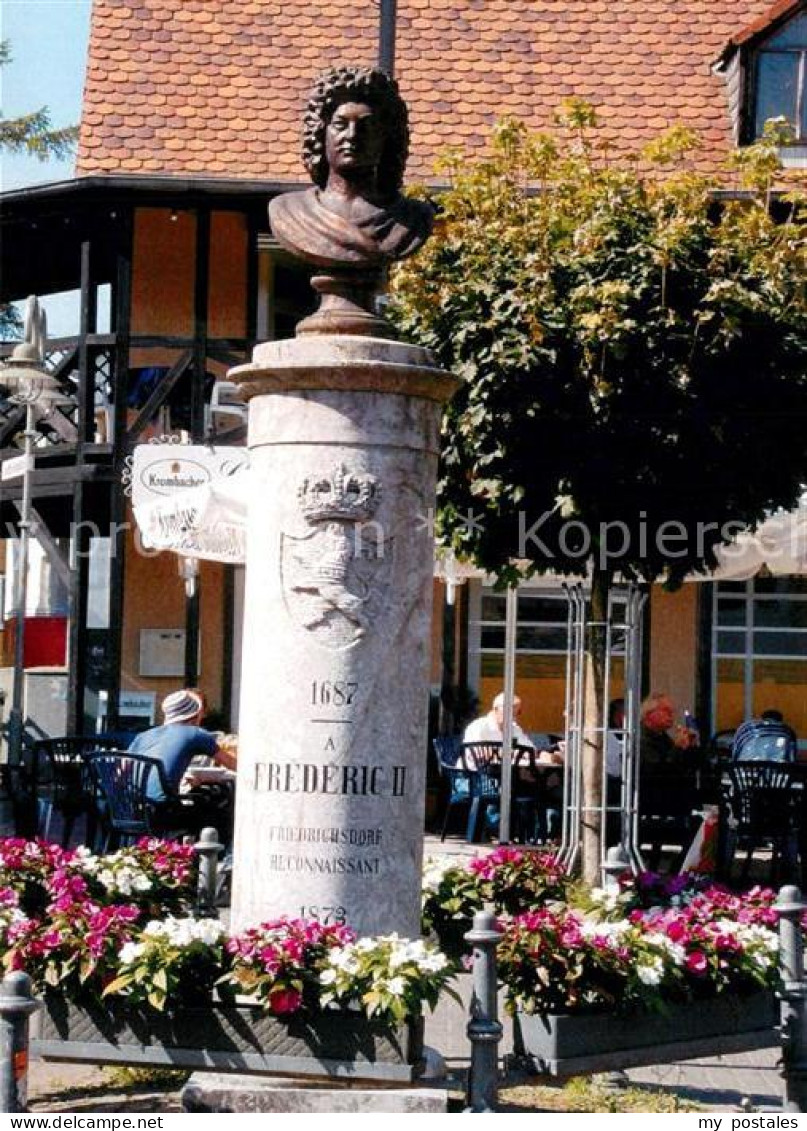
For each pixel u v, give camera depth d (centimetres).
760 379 1642
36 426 2809
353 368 1069
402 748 1080
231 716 2733
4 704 2908
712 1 2945
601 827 1728
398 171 1128
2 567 3120
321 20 2886
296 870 1063
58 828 2211
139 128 2727
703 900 1122
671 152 1728
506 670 1920
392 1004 951
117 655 2639
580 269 1639
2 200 2684
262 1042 972
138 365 2717
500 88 2817
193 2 2881
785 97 2695
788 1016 1034
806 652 2709
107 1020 988
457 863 1278
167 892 1248
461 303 1638
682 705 2684
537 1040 1020
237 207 2675
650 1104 1062
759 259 1647
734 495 1666
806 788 1872
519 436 1636
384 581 1077
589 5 2928
